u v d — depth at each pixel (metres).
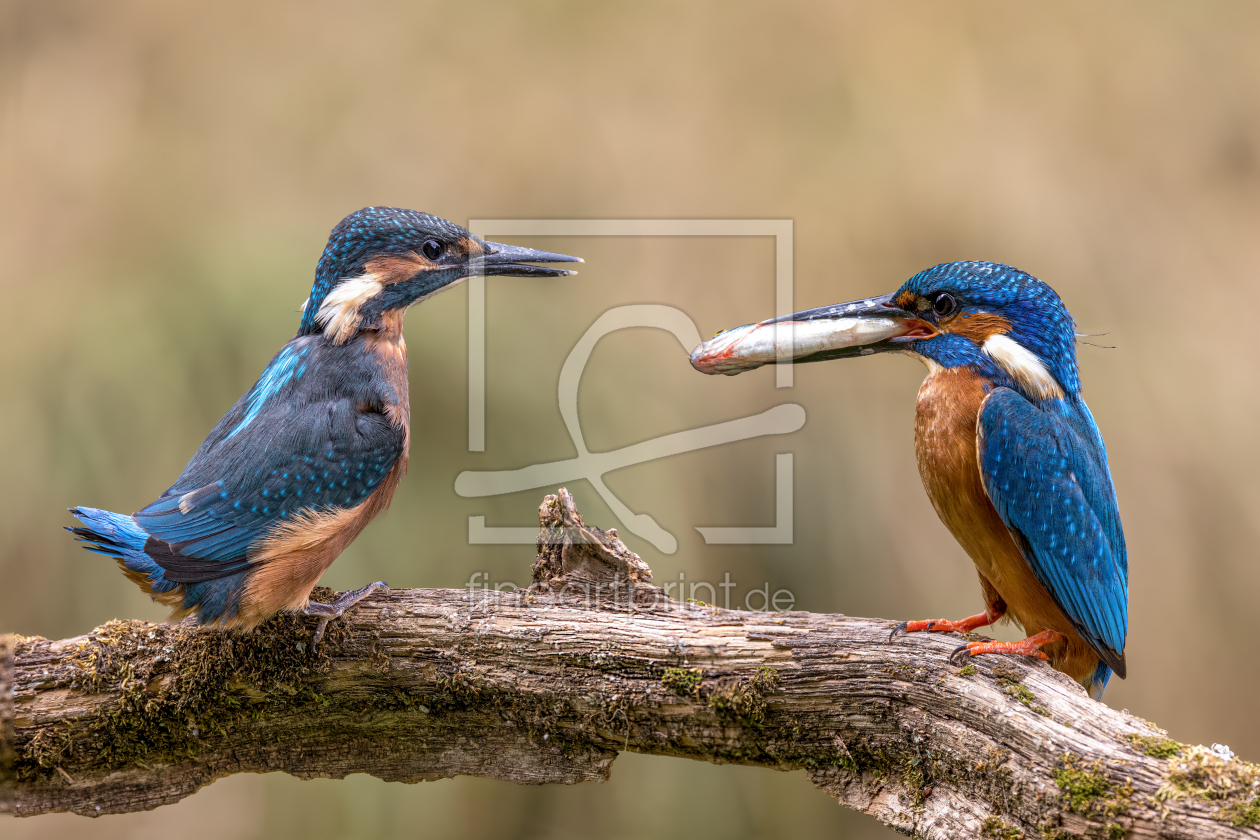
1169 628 11.66
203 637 6.25
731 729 6.07
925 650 5.96
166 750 6.32
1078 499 6.49
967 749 5.69
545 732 6.30
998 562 6.78
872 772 6.07
